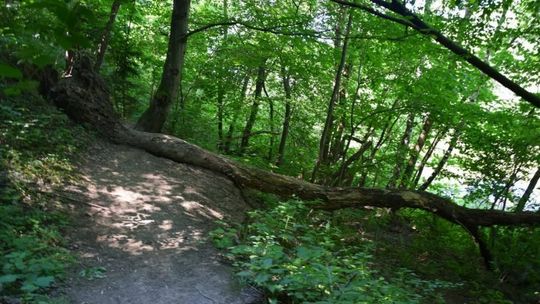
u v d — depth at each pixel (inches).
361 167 483.8
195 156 362.9
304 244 259.6
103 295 181.8
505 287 345.7
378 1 365.1
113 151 335.9
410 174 534.6
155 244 234.8
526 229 386.9
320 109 524.7
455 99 475.5
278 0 505.7
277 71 542.0
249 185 370.6
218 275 212.4
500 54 476.1
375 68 470.9
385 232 430.9
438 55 413.7
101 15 376.2
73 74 350.9
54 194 247.6
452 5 369.1
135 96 564.1
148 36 553.0
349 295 175.3
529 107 405.4
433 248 404.2
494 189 418.0
